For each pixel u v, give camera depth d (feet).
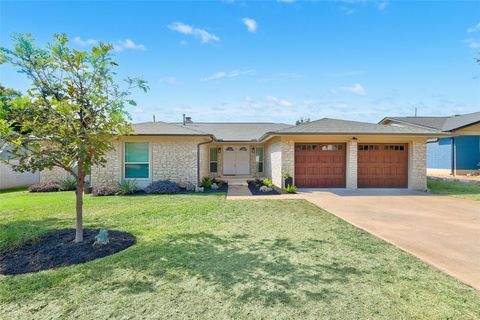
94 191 41.83
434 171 80.28
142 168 47.01
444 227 22.77
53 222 24.27
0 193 47.16
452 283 12.71
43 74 17.57
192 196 40.04
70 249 17.06
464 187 49.60
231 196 40.57
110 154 45.88
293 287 12.25
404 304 10.90
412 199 37.35
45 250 16.90
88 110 17.75
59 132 16.98
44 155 16.80
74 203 34.01
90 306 10.82
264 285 12.44
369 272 13.84
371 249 17.26
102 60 17.93
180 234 20.31
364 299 11.27
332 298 11.33
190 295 11.60
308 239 19.25
